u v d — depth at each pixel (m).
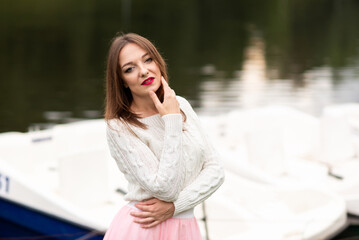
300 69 12.80
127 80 2.00
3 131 7.78
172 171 1.91
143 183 1.94
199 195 2.02
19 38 16.61
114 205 4.88
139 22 20.80
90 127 6.13
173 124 1.94
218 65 13.16
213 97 9.74
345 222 4.48
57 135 5.96
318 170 5.80
